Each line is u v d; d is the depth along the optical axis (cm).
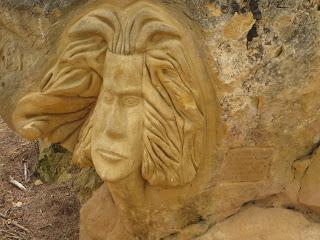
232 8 171
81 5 181
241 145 192
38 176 287
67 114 198
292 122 194
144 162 181
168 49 172
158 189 193
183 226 207
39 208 265
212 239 204
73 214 261
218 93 180
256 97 183
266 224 206
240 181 201
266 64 179
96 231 227
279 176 206
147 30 171
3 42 199
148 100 176
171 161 181
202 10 171
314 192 210
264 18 174
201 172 193
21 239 248
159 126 177
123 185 188
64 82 187
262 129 190
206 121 183
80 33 180
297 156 205
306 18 178
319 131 201
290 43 179
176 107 178
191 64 175
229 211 207
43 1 183
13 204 267
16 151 304
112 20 174
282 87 184
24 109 197
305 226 208
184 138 180
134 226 209
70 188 274
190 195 198
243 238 203
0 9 191
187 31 174
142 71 175
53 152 285
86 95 191
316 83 187
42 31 187
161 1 173
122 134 178
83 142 191
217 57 176
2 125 331
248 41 175
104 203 228
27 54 194
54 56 189
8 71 200
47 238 249
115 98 177
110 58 175
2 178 285
